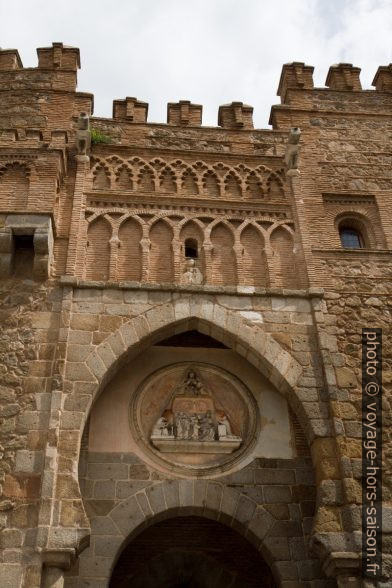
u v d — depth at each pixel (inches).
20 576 358.3
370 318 505.0
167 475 461.7
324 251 541.6
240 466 473.1
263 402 502.9
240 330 482.9
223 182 581.3
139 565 511.8
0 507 383.9
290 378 464.8
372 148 637.9
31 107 610.2
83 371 446.3
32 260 498.3
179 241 535.8
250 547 521.0
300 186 588.1
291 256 543.2
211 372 514.9
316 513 413.1
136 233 538.0
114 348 460.1
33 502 386.9
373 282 527.8
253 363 492.7
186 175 584.4
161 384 506.3
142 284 494.6
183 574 519.8
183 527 525.3
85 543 384.8
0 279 486.3
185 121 633.0
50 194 512.7
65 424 420.2
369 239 574.9
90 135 575.2
